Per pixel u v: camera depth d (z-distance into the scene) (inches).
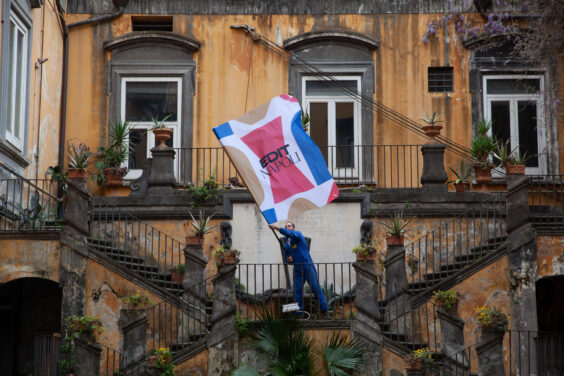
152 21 995.9
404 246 803.4
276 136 732.7
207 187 885.8
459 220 832.9
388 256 771.4
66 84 965.8
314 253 860.0
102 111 968.9
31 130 873.5
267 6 983.0
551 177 941.2
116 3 981.8
